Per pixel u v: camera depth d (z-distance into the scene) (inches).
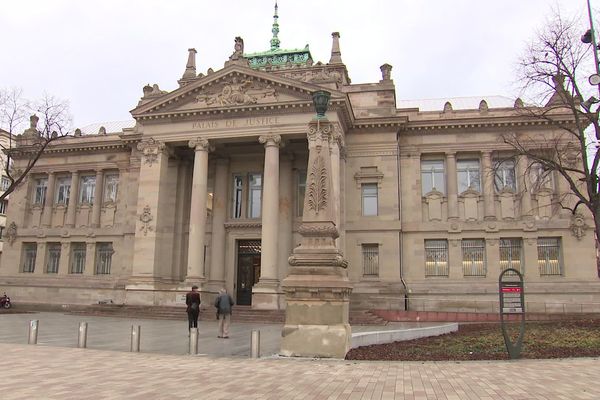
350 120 1679.4
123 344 810.8
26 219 2162.9
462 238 1710.1
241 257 1775.3
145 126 1715.1
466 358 653.3
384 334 807.7
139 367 566.6
